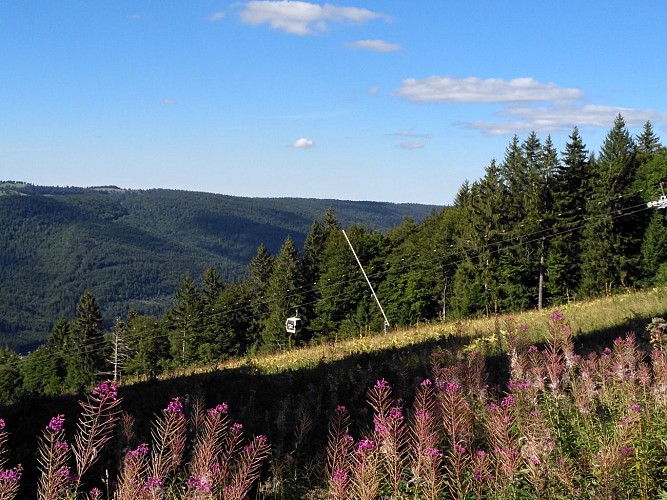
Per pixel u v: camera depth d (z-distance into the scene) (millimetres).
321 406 10266
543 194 77875
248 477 5906
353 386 11758
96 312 116875
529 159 95312
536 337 15812
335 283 82125
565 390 7586
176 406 5816
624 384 7090
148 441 8070
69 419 10562
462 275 75125
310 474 7000
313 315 93188
